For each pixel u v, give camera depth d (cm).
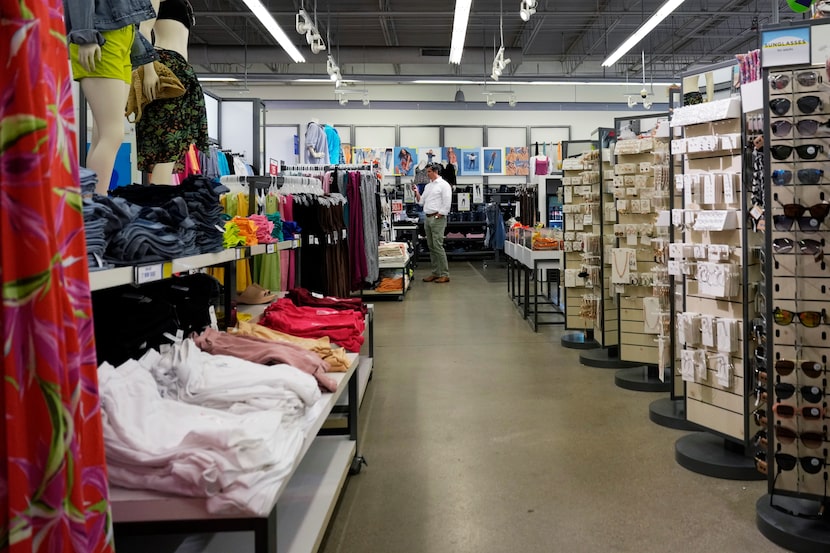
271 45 1357
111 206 176
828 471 236
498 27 1327
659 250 410
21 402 103
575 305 592
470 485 291
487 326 702
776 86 237
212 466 140
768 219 241
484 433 363
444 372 506
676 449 319
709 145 307
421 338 641
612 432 362
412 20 1269
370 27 1318
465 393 446
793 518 243
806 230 236
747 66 281
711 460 302
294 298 373
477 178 1616
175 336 218
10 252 103
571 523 253
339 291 612
